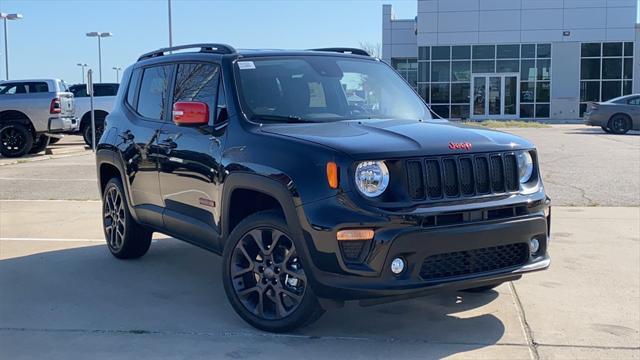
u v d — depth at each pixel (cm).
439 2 3897
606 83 3803
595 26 3772
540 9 3800
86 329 482
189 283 599
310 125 488
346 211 404
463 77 3925
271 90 523
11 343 455
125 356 431
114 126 676
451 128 480
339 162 410
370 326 483
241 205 493
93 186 1238
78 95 2222
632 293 559
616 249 702
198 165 520
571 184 1134
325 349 440
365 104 555
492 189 442
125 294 566
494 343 452
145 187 612
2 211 980
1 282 604
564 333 471
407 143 429
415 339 459
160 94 614
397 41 4422
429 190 420
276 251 457
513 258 449
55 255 706
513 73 3872
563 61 3819
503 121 3559
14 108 1847
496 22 3850
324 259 412
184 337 464
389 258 402
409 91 607
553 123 3528
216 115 523
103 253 715
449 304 534
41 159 1805
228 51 550
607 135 2338
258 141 463
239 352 436
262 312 469
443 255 417
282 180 430
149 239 677
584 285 581
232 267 481
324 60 577
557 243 729
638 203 962
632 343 453
